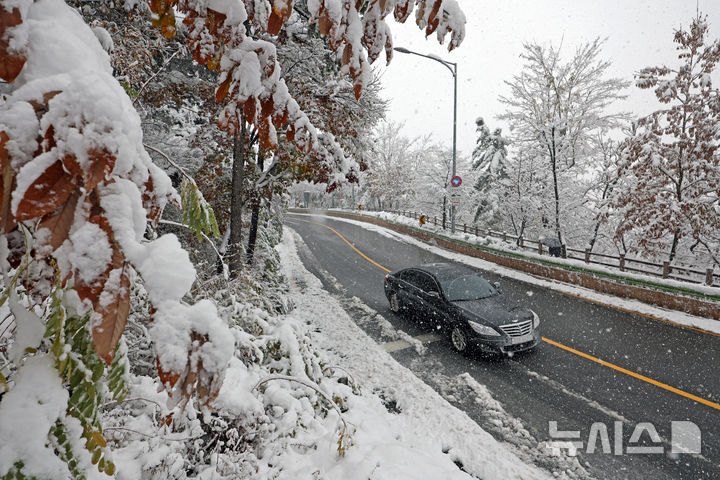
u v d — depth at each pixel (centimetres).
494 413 491
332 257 1734
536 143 1758
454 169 1761
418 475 343
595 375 582
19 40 61
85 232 61
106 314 60
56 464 77
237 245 673
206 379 71
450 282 776
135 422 284
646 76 1176
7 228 55
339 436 370
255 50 134
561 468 391
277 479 298
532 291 1119
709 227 1163
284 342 432
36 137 56
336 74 816
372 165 1080
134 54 373
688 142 1127
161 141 657
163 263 67
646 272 1028
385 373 600
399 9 143
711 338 721
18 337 85
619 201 1303
